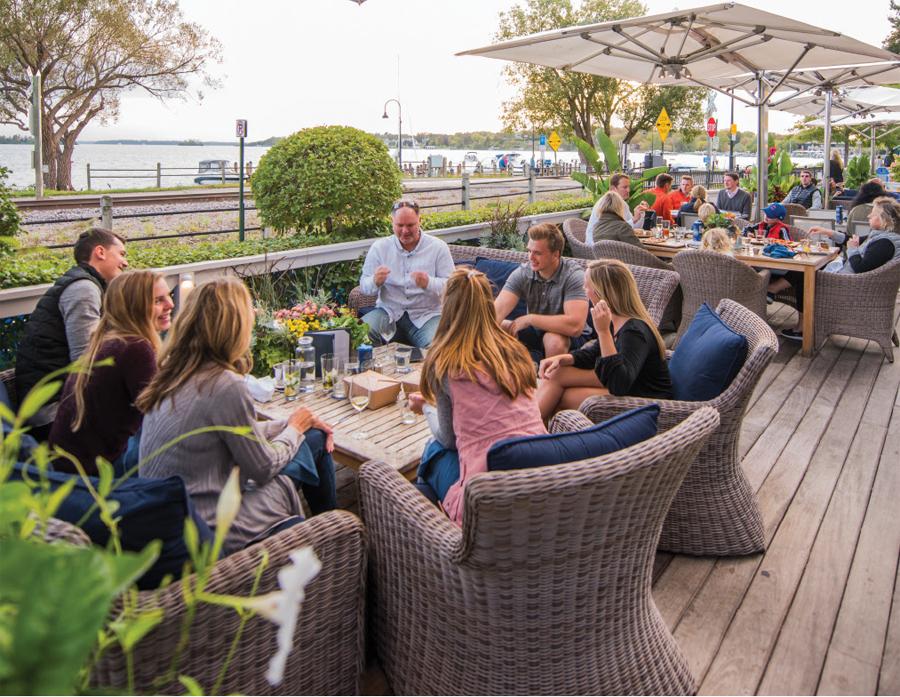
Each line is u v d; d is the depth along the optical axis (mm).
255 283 4816
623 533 1727
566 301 3832
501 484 1515
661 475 1698
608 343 2783
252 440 1920
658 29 5621
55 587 373
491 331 2104
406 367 3338
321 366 3311
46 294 2895
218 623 1517
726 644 2232
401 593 1972
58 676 363
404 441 2604
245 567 1564
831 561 2686
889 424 4004
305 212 5465
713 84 8094
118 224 10133
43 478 536
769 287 5855
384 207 5645
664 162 20766
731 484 2691
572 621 1763
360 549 1818
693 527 2705
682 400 2818
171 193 16547
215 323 1895
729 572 2627
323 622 1781
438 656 1883
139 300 2314
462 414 2037
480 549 1603
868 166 13516
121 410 2287
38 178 14375
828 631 2289
